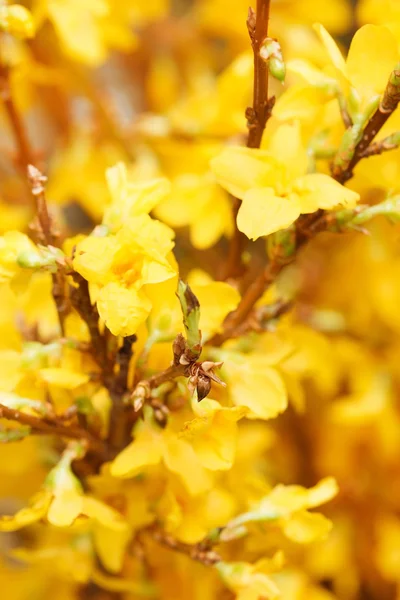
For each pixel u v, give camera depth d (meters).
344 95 0.34
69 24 0.41
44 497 0.34
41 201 0.33
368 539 0.43
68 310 0.34
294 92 0.34
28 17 0.37
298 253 0.35
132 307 0.31
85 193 0.44
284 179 0.33
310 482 0.44
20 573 0.41
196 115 0.42
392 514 0.43
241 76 0.40
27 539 0.44
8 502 0.49
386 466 0.43
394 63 0.33
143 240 0.31
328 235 0.43
